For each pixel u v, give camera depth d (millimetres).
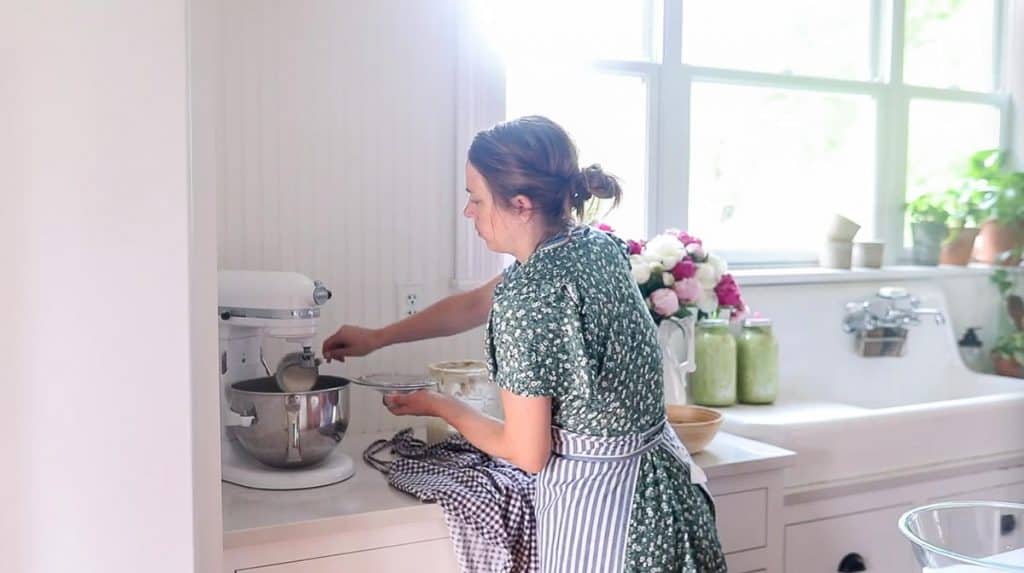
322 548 1497
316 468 1680
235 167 1965
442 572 1595
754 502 1917
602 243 1553
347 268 2092
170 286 1076
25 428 1031
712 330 2473
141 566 1082
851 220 2924
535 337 1412
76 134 1031
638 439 1529
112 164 1046
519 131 1480
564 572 1489
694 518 1559
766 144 2904
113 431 1062
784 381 2779
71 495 1050
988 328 3316
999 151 3322
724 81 2768
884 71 3094
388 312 2143
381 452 1891
